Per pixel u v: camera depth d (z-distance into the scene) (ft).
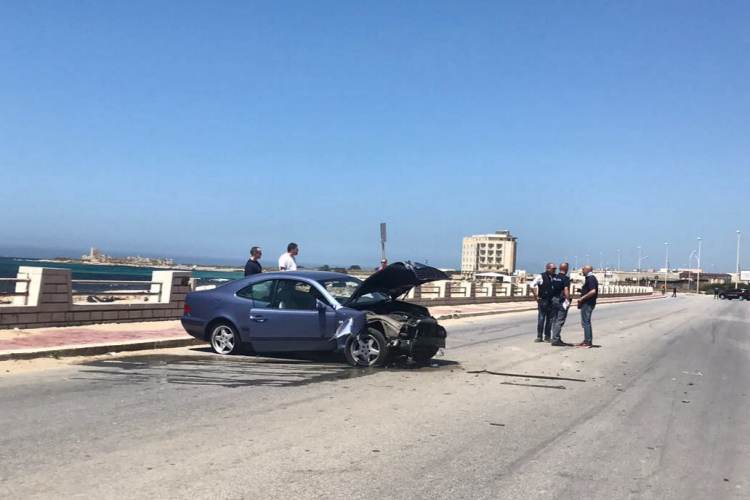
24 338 39.17
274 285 37.35
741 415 26.55
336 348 35.88
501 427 22.95
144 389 27.99
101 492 15.38
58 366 33.37
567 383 32.99
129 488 15.67
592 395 29.86
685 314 115.65
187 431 21.08
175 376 31.42
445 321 75.46
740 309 153.89
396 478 17.04
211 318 38.06
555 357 43.70
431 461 18.65
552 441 21.33
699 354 48.96
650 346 53.67
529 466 18.53
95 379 30.14
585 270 52.49
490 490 16.42
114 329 45.78
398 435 21.35
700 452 20.67
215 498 15.19
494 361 40.57
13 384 28.32
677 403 28.68
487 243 530.68
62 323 45.47
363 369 34.83
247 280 38.14
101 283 48.80
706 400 29.66
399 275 35.76
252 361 36.58
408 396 27.96
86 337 40.81
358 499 15.44
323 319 35.63
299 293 36.76
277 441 20.17
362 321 35.09
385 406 25.77
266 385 29.60
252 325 36.99
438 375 33.96
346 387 29.60
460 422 23.49
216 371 33.12
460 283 114.62
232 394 27.32
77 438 19.95
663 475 18.20
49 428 21.06
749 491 17.07
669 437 22.44
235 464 17.75
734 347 55.77
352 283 38.17
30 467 17.12
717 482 17.74
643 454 20.22
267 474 17.01
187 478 16.49
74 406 24.36
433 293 102.78
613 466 18.86
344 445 19.95
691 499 16.38
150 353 38.93
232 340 37.93
